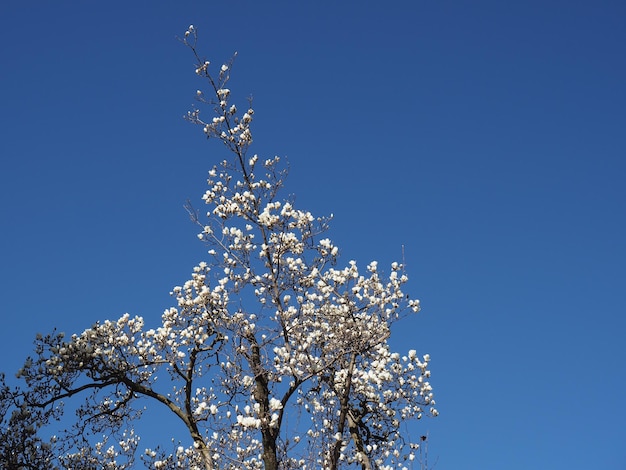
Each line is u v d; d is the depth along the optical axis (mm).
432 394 16609
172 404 15172
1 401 13953
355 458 15336
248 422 12805
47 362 14695
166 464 17297
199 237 15336
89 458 16547
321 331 15406
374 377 15484
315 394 15930
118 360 15617
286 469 13867
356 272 16031
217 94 15930
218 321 15047
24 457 13648
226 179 15766
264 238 15312
